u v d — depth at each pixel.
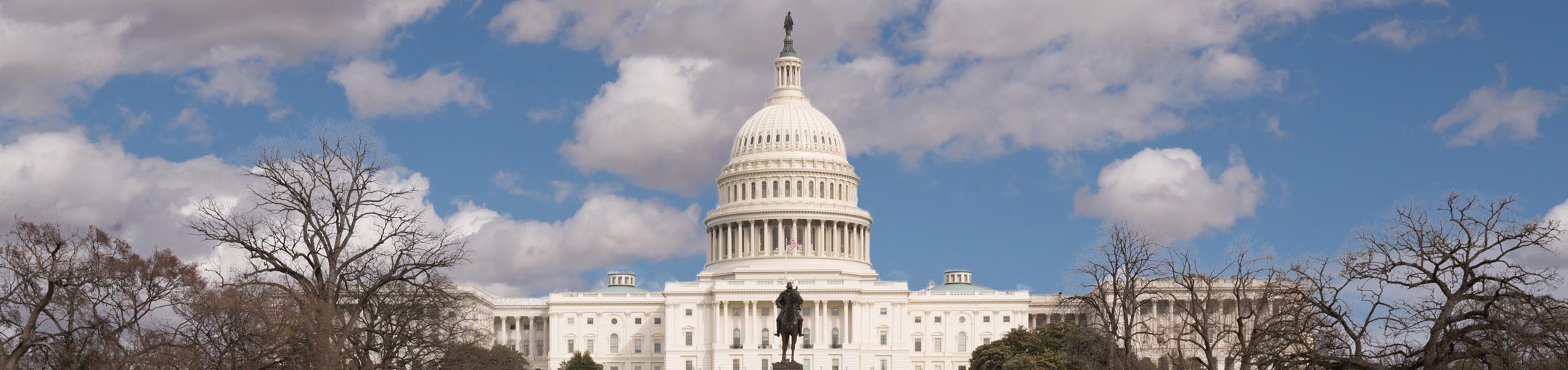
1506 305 69.50
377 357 96.69
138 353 80.75
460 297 93.94
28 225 82.25
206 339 82.44
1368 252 72.12
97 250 84.06
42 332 82.12
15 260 81.69
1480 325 69.12
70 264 82.75
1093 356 104.75
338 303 79.94
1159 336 112.44
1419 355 72.25
